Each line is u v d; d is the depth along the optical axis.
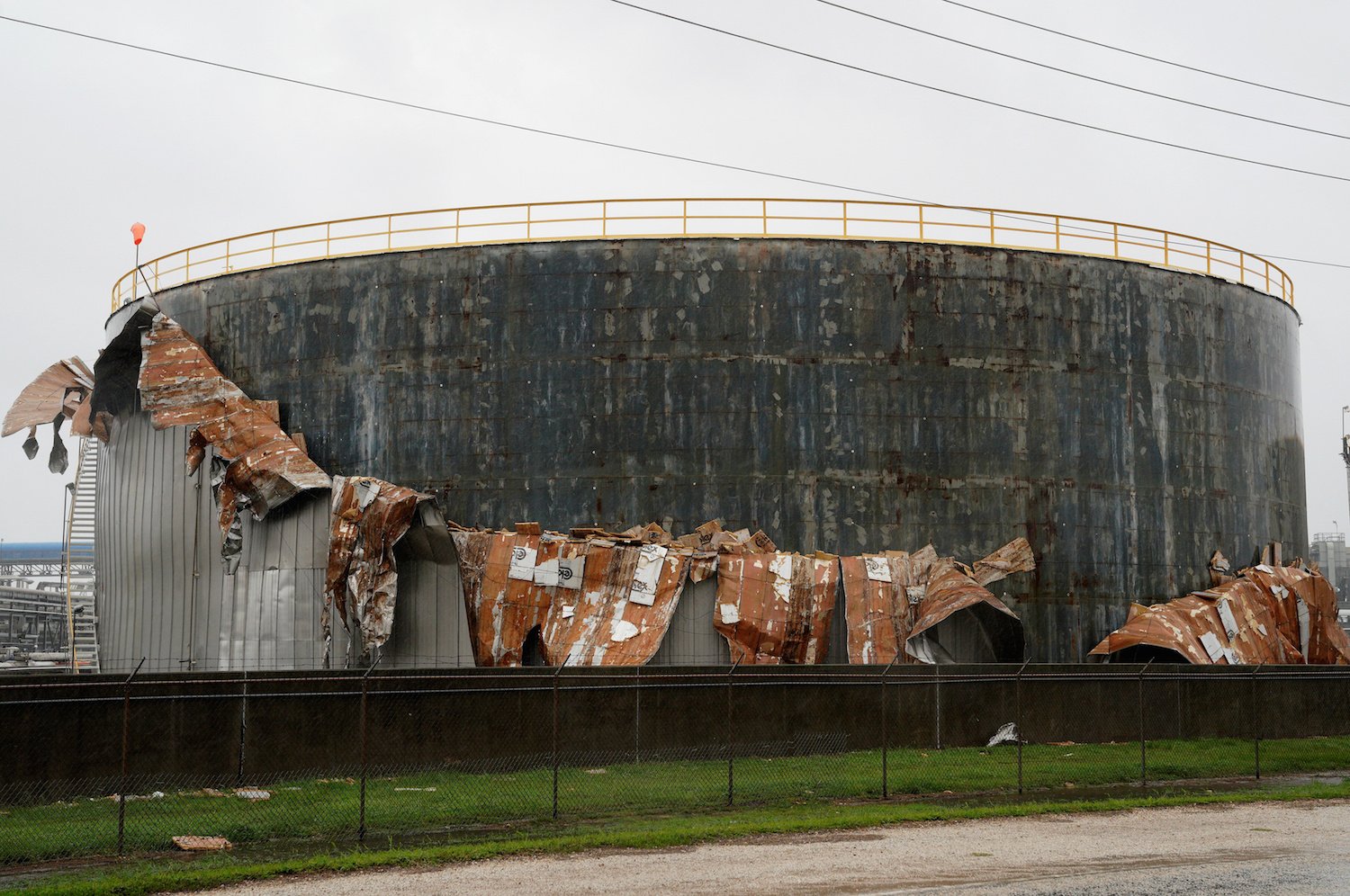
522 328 43.44
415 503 39.94
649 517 42.22
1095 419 45.34
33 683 25.08
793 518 42.38
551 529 42.44
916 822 25.03
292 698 27.50
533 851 21.88
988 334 44.44
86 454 56.50
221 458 42.34
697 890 19.06
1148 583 45.47
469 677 28.70
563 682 29.78
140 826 23.03
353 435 44.50
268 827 23.23
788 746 31.67
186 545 44.59
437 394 43.75
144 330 45.41
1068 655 43.84
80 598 102.19
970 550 43.25
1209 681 37.75
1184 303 47.81
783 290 43.41
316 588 41.50
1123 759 33.28
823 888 19.23
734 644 39.41
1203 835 23.98
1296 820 25.80
